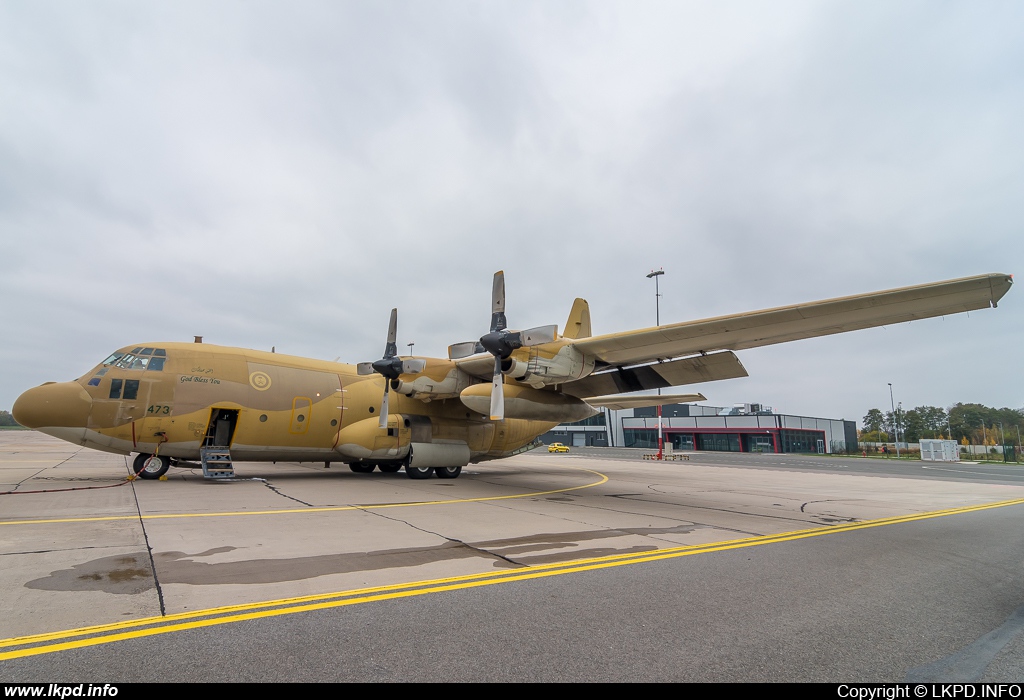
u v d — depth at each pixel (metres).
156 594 4.68
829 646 3.99
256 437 14.44
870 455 61.38
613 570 5.99
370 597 4.77
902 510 12.38
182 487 12.51
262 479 14.78
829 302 9.84
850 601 5.12
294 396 15.02
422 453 16.72
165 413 13.24
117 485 12.43
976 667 3.70
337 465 22.42
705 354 13.59
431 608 4.53
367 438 15.89
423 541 7.26
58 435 12.59
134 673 3.19
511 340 12.72
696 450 66.06
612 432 75.88
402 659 3.50
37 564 5.51
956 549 7.93
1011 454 50.00
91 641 3.64
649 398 20.25
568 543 7.43
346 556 6.28
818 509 12.11
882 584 5.79
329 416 15.58
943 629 4.44
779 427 60.25
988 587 5.81
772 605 4.91
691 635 4.10
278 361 15.43
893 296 9.31
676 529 8.88
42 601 4.42
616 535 8.14
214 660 3.39
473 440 18.39
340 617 4.25
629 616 4.47
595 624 4.26
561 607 4.65
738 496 14.66
